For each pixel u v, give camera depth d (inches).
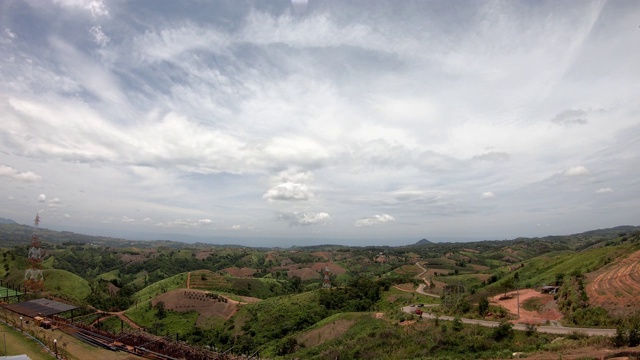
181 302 4891.7
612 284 2603.3
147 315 4643.2
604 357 1320.1
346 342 2758.4
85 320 4318.4
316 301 4517.7
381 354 2245.3
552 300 2861.7
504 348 1951.3
